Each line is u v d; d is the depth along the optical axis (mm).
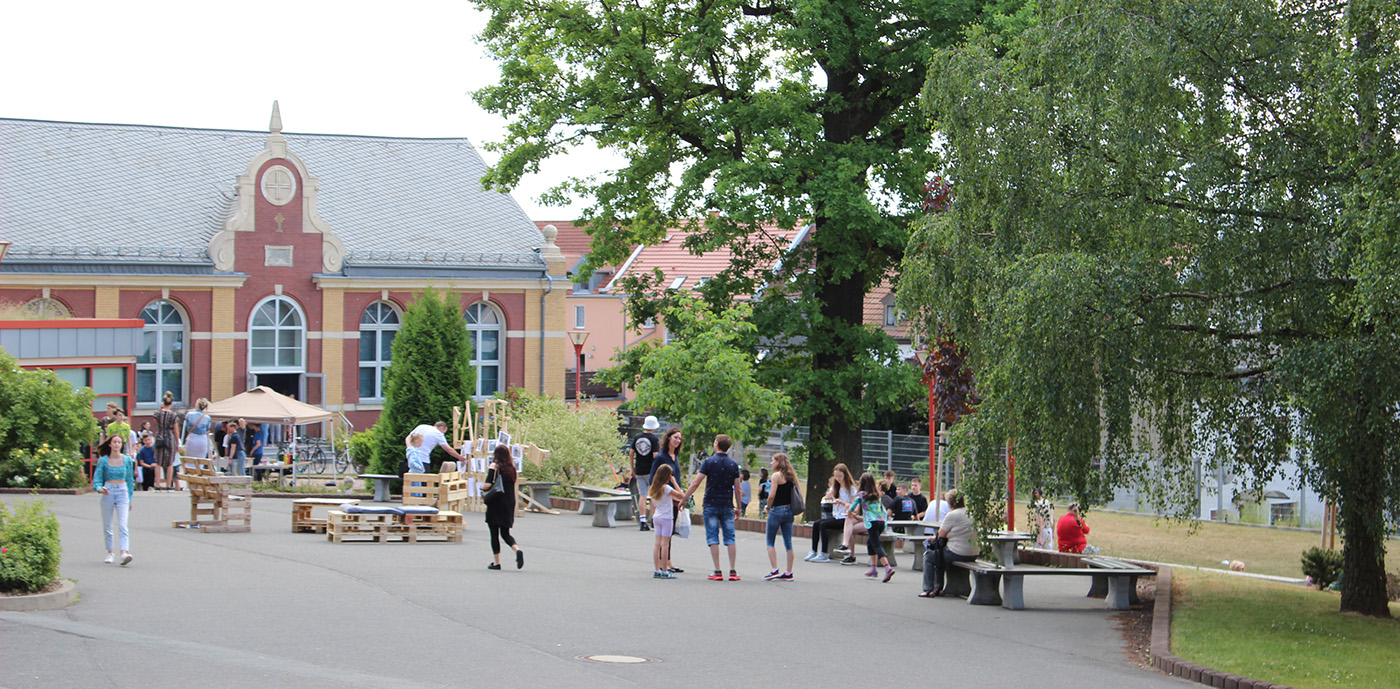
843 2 26562
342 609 13156
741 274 29609
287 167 40750
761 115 26641
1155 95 13859
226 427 31062
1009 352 14195
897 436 39125
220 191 42344
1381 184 12125
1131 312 13641
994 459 15461
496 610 13555
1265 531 27562
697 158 28891
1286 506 28719
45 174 39969
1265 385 14641
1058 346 13594
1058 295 13406
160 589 14023
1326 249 13844
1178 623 14562
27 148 40656
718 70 28547
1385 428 13391
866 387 28438
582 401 60000
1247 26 13945
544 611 13641
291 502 26641
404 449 28891
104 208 39688
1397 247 11758
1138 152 13875
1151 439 17203
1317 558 19344
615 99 27656
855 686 10633
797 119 26578
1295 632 14195
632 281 30422
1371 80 12859
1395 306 12219
